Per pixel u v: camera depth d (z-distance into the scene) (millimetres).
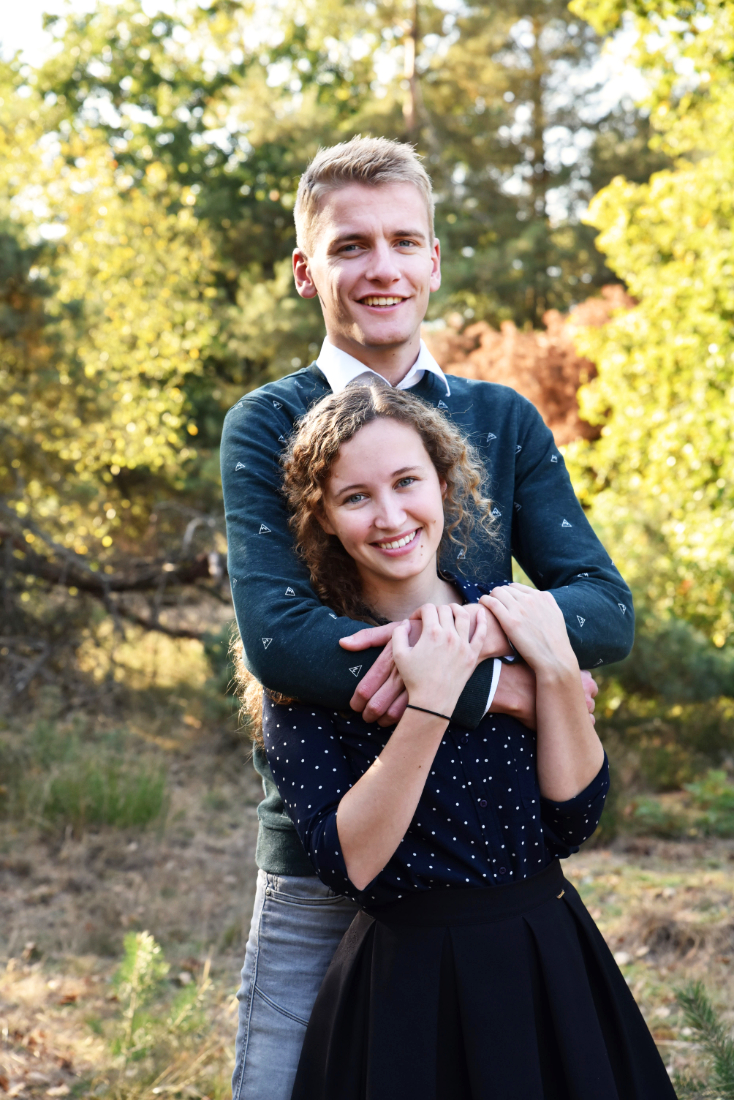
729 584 7312
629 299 13180
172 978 3943
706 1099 2336
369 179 1749
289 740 1534
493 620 1545
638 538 7387
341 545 1640
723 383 7418
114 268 13828
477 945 1437
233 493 1739
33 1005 3699
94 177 13992
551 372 12875
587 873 5102
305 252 1856
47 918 4520
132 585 8930
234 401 17250
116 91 20594
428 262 1817
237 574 1640
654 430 8016
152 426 12414
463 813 1483
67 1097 3053
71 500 9852
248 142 19188
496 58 19703
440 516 1577
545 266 18234
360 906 1587
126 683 8500
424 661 1430
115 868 5203
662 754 6660
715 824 5699
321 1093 1502
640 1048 1549
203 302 15859
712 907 4516
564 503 1860
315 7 19406
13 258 9234
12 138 13570
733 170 7418
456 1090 1412
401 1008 1420
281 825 1760
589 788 1557
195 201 17328
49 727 6773
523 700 1537
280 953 1770
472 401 1904
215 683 7562
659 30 7234
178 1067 3037
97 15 20406
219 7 20500
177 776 6707
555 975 1449
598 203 8336
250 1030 1786
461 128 19031
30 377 9656
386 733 1513
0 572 8508
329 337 1874
